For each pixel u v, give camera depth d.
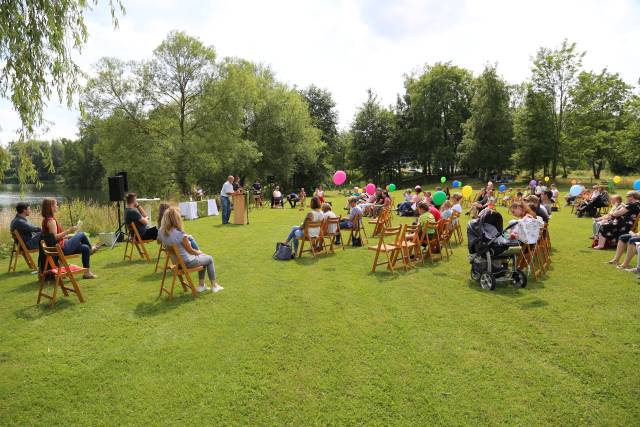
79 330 4.83
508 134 39.34
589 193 17.09
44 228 6.38
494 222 6.49
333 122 52.56
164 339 4.56
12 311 5.45
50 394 3.54
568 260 8.17
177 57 25.20
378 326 4.87
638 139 31.84
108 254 9.01
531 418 3.14
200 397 3.46
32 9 6.27
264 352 4.23
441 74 45.50
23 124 6.48
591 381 3.63
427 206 8.34
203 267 6.17
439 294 6.09
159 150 24.30
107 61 23.80
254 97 31.08
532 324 4.89
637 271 7.04
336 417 3.18
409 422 3.11
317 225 8.51
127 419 3.20
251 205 22.42
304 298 5.91
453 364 3.95
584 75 35.19
